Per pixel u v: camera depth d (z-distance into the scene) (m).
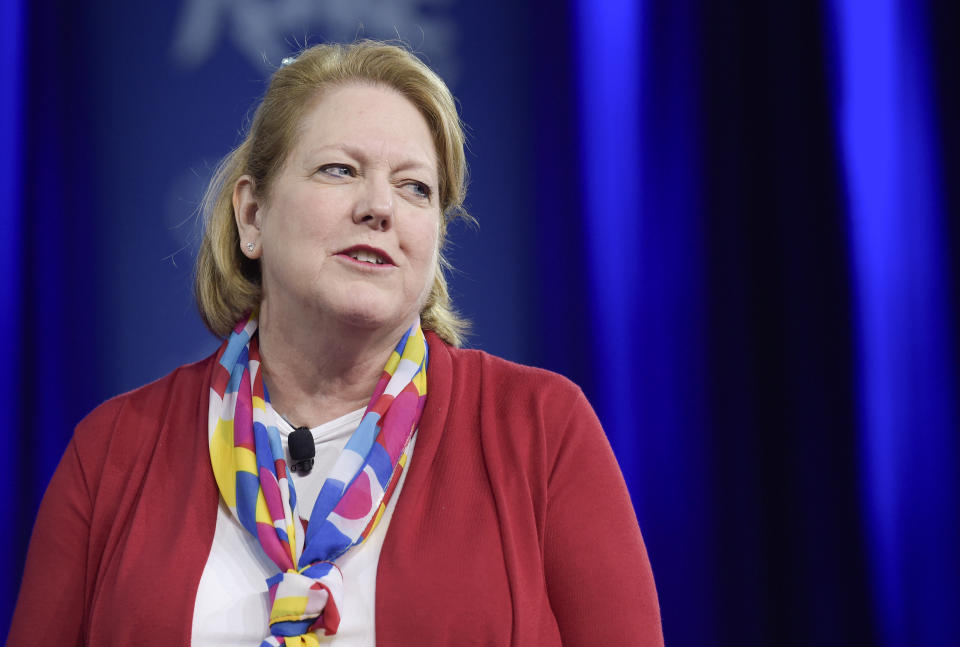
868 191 12.66
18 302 12.30
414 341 5.24
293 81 5.23
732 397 12.75
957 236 12.47
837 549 12.41
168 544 4.71
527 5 13.10
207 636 4.48
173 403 5.27
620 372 12.82
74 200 12.50
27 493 12.16
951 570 12.28
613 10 13.09
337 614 4.42
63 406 12.31
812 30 12.84
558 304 12.87
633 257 12.91
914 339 12.50
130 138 12.58
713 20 13.02
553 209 12.96
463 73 12.95
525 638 4.46
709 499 12.67
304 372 5.10
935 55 12.56
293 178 4.98
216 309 5.54
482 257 12.84
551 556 4.75
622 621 4.57
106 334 12.42
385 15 12.79
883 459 12.49
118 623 4.54
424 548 4.58
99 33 12.65
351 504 4.64
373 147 4.93
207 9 12.66
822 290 12.70
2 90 12.41
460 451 4.91
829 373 12.60
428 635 4.39
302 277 4.83
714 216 12.91
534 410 5.05
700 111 12.98
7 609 11.94
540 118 13.02
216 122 12.61
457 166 5.39
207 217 5.64
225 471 4.88
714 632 12.52
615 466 5.04
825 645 12.32
